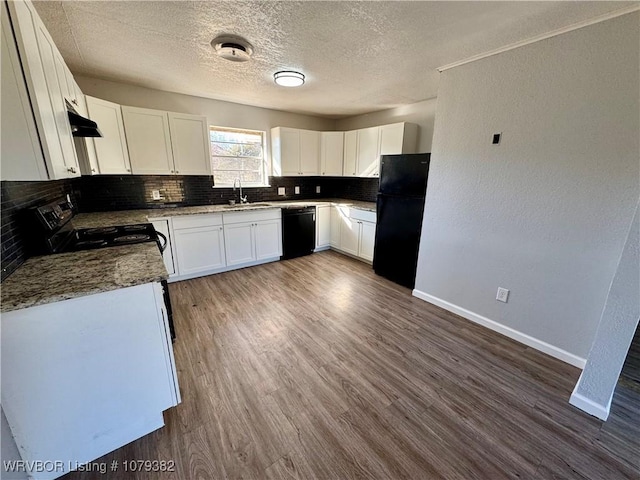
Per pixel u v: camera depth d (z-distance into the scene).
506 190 2.26
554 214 2.03
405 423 1.55
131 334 1.32
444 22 1.78
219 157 4.12
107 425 1.34
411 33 1.93
